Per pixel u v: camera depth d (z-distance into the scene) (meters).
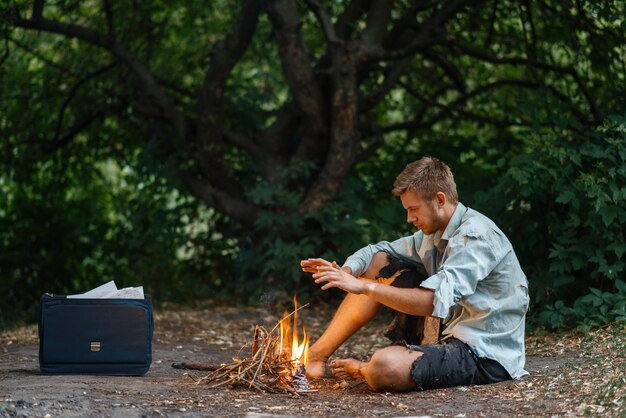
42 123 11.16
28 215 11.41
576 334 6.57
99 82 10.99
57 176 11.53
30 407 4.12
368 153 10.03
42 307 5.14
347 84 9.19
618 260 6.95
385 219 8.91
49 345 5.13
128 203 10.86
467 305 4.84
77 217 11.52
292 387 4.73
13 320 9.38
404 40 9.95
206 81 9.80
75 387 4.65
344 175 9.33
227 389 4.71
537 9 9.98
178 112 10.00
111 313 5.18
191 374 5.36
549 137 7.40
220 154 9.98
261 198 9.31
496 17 10.36
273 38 10.96
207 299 10.04
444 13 9.32
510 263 4.87
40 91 10.99
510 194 7.52
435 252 5.03
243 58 11.22
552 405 4.25
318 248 9.53
